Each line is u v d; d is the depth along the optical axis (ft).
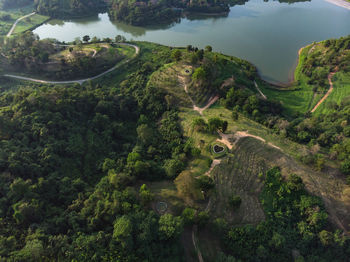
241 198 288.30
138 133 398.01
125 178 290.35
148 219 238.27
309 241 250.16
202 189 280.72
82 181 319.88
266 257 238.68
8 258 212.43
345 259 240.73
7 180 280.31
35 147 339.98
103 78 591.78
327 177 296.92
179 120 419.95
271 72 609.42
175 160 322.96
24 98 402.72
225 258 231.09
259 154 328.90
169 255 229.45
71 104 426.92
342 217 265.75
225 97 456.45
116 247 221.66
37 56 585.22
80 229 248.73
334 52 583.99
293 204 277.03
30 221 254.06
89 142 383.86
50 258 220.43
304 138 360.28
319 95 527.40
